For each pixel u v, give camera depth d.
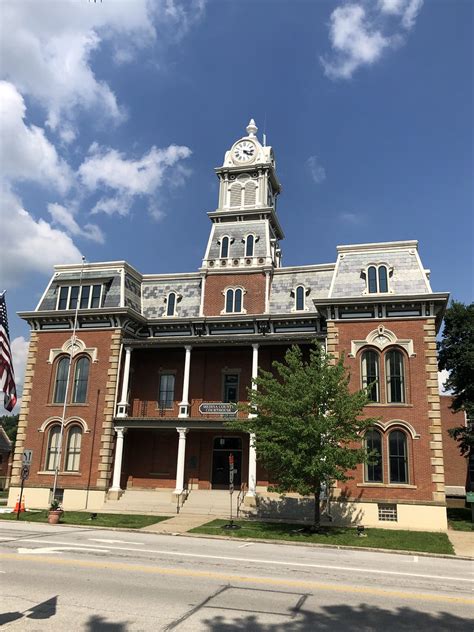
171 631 7.33
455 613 9.05
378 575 12.57
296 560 14.52
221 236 35.81
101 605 8.54
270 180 39.19
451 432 32.69
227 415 30.44
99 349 32.41
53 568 11.55
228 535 20.41
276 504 27.11
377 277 29.23
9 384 25.62
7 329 25.95
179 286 35.62
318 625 7.99
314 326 31.23
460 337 33.38
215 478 31.30
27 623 7.48
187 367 31.06
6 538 16.91
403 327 27.72
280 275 33.84
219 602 9.09
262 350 32.31
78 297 33.75
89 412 31.47
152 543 17.20
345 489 26.20
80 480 30.48
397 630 7.92
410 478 25.75
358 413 22.97
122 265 34.41
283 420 22.03
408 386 26.89
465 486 45.72
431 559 16.75
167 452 32.47
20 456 31.98
